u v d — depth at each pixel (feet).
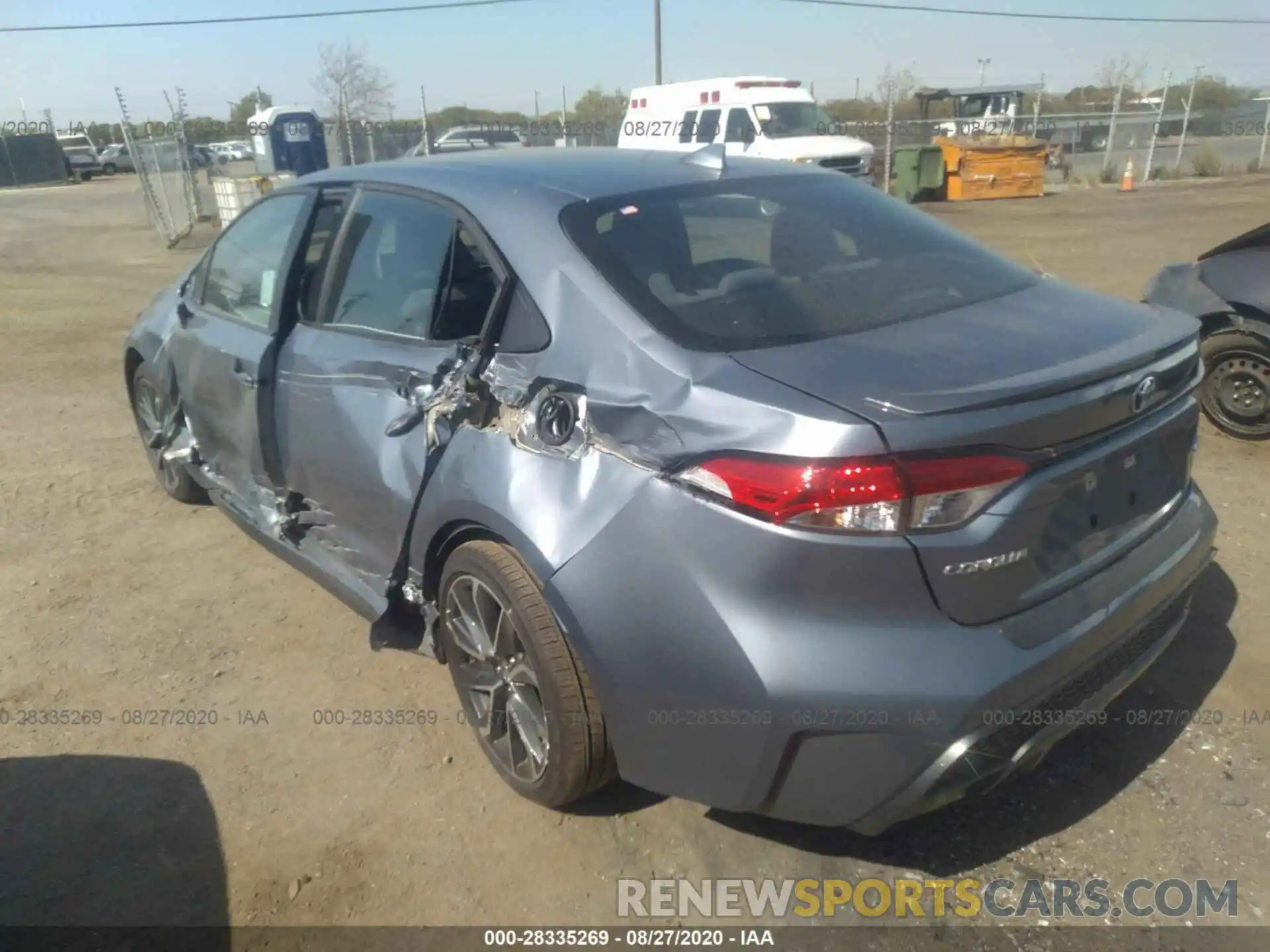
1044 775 9.86
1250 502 15.81
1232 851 8.88
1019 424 7.17
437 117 119.14
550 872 8.96
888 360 7.73
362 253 11.43
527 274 9.22
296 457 12.00
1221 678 11.21
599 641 8.02
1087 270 38.24
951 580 7.14
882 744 7.26
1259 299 17.67
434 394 9.67
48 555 15.26
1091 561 8.13
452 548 10.07
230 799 9.95
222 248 14.47
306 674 12.01
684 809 9.66
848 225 10.43
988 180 73.97
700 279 8.98
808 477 7.00
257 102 114.83
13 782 10.25
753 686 7.32
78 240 58.85
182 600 13.80
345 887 8.85
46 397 23.90
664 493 7.67
